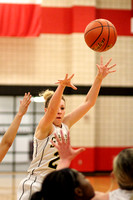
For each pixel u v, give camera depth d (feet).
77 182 5.78
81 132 38.86
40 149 11.48
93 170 38.78
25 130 43.73
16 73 39.34
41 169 11.47
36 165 11.59
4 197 25.00
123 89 40.65
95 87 12.14
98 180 34.86
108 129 40.42
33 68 39.60
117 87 40.63
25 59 39.52
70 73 39.81
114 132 40.47
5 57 39.24
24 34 37.29
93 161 38.83
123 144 40.52
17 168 43.14
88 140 38.91
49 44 39.86
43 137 11.41
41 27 39.68
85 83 38.81
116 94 40.57
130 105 40.73
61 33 39.99
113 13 40.73
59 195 5.61
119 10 40.83
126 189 6.73
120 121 40.60
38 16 37.37
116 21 40.78
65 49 40.04
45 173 11.48
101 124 40.32
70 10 40.04
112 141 40.40
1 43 39.17
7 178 35.17
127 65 40.86
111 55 40.70
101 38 13.78
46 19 39.86
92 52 39.04
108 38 13.84
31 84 39.55
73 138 38.73
